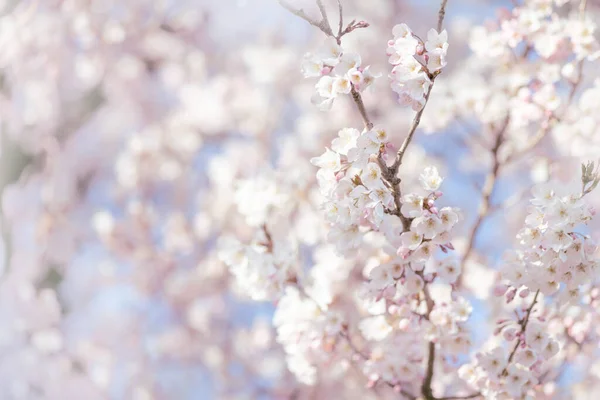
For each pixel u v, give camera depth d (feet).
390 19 21.58
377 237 9.77
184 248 21.88
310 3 21.20
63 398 19.77
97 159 22.62
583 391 11.37
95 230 21.52
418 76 7.01
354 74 7.00
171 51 23.85
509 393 8.46
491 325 11.77
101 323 20.97
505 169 14.49
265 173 10.56
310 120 19.80
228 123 22.21
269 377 20.31
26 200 20.35
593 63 10.73
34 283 20.02
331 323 9.54
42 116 20.90
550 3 10.58
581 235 7.54
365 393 14.03
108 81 22.58
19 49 20.10
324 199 7.45
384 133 7.14
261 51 21.26
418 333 9.23
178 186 22.59
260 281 9.52
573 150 11.25
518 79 11.11
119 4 21.59
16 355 19.62
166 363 21.86
